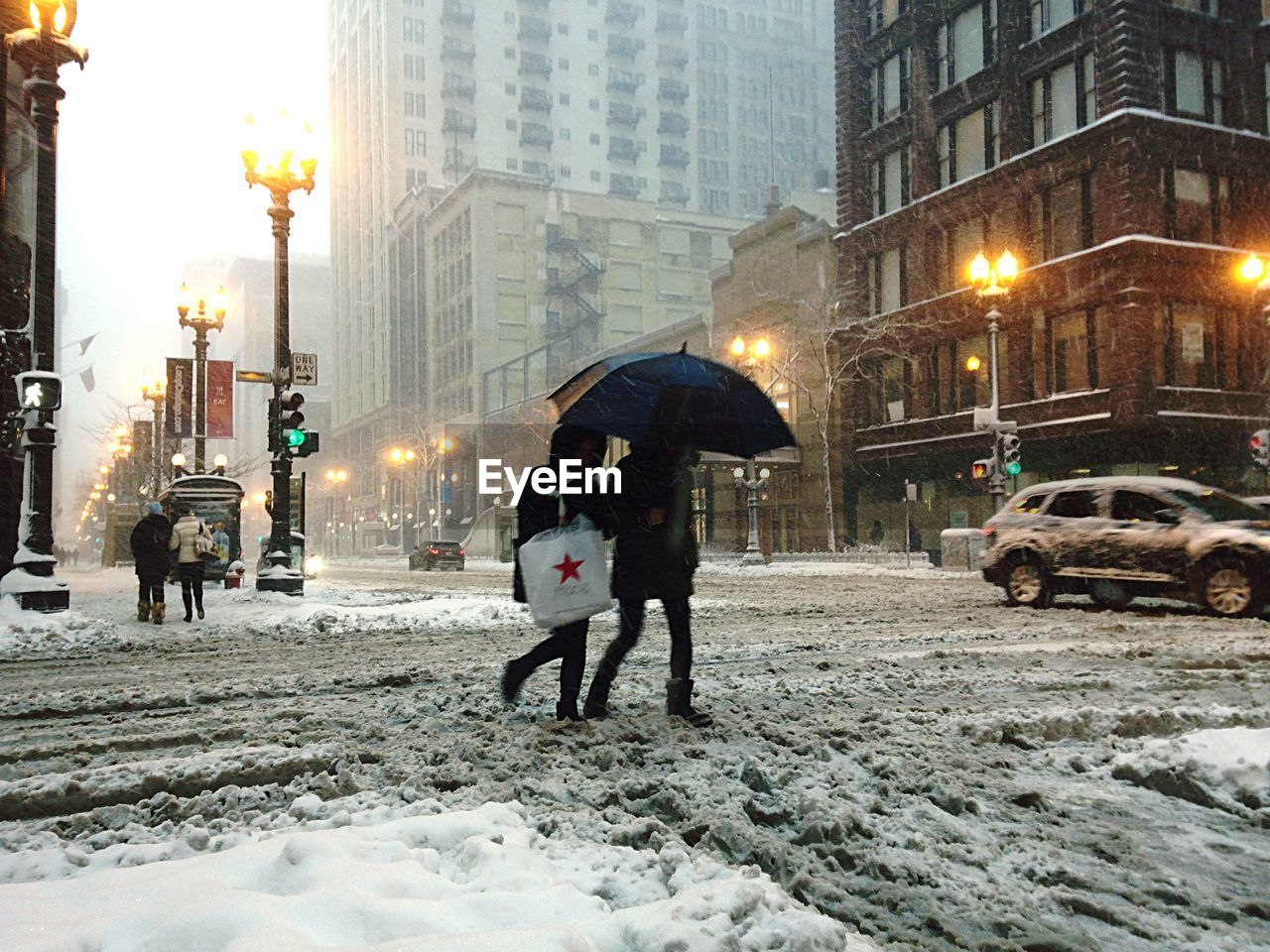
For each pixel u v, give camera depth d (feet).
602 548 16.93
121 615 48.57
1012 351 112.47
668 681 17.51
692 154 397.19
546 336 278.05
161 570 42.93
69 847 10.70
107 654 31.99
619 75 382.42
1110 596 43.01
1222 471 102.37
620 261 285.43
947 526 124.77
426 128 360.28
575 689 17.37
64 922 7.71
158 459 148.36
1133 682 21.98
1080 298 102.68
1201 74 105.09
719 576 95.30
